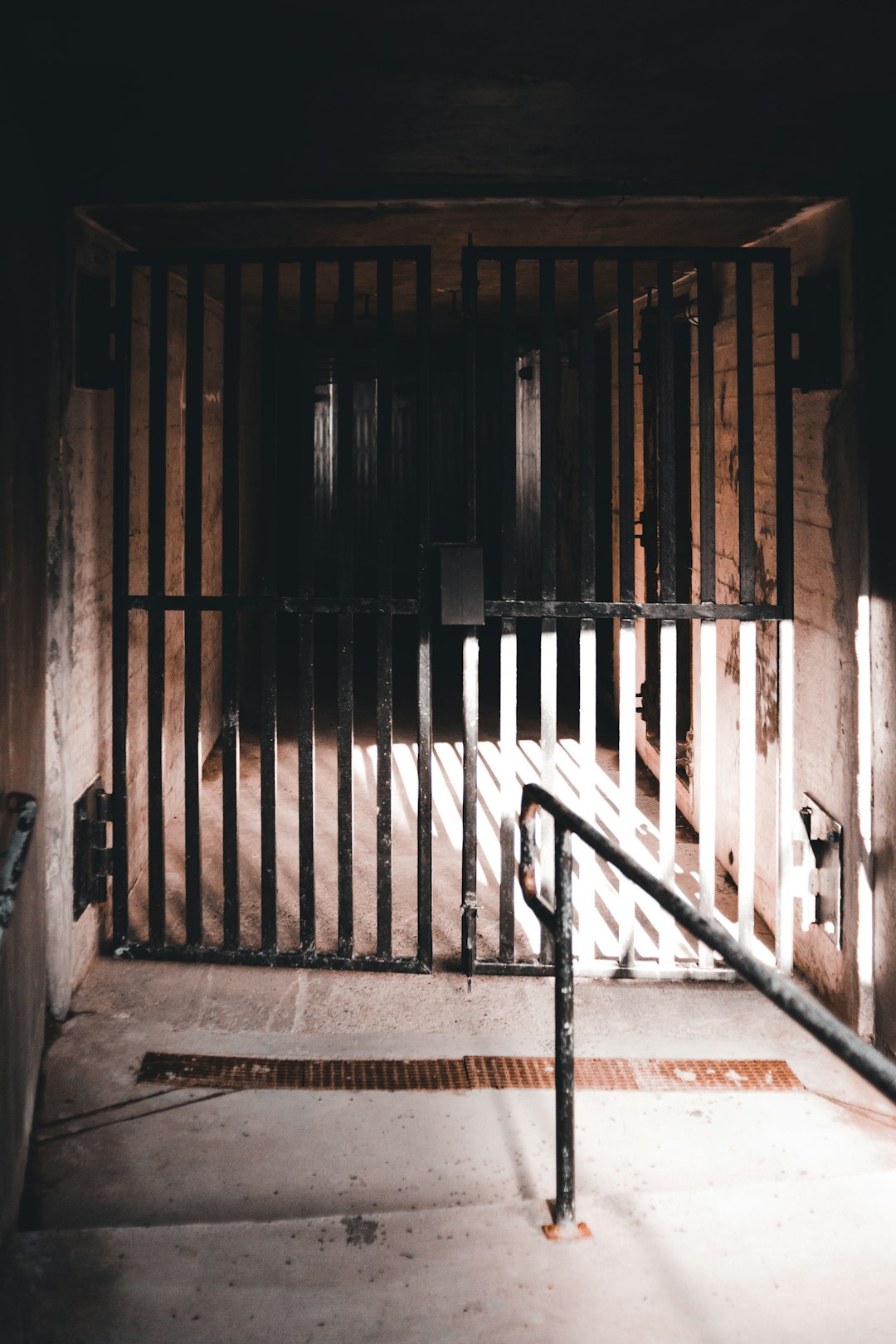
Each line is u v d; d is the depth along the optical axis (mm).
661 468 4324
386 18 3025
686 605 4344
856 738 3947
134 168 3801
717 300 5449
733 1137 3422
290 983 4406
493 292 6938
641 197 4027
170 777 6145
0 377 3104
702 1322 2428
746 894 4422
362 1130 3439
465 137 3646
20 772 3338
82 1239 2770
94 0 2973
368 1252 2701
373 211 4188
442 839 6117
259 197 4004
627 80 3340
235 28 3090
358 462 13242
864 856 3936
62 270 3936
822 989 4359
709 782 4418
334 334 9602
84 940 4375
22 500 3383
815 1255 2646
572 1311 2482
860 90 3396
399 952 4719
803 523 4422
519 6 2934
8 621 3166
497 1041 3986
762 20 2992
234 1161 3279
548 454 4352
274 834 4500
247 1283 2605
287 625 13195
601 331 8148
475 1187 3160
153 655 4449
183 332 6004
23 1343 2420
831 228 4066
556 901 2848
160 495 4406
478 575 4285
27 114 3475
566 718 8852
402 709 9305
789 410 4215
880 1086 1759
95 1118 3490
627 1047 3967
